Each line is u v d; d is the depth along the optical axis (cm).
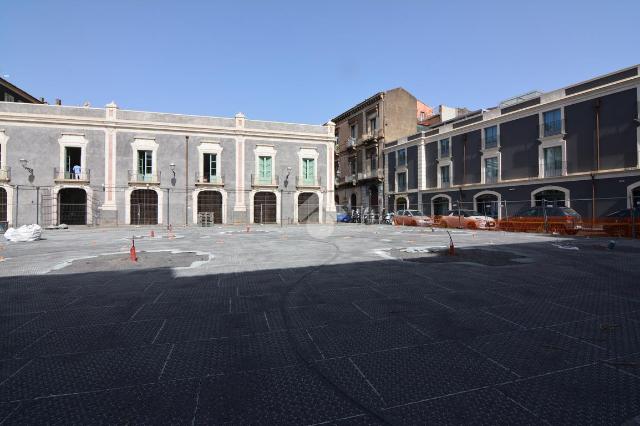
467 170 3067
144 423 218
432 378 274
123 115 3008
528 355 315
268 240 1526
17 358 313
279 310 455
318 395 251
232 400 245
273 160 3450
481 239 1491
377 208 4144
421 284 602
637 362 300
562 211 1834
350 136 4747
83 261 868
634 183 1952
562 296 520
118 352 326
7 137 2731
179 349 333
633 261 847
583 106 2223
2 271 736
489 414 226
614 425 213
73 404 239
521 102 2638
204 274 698
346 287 582
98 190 2919
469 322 405
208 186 3209
